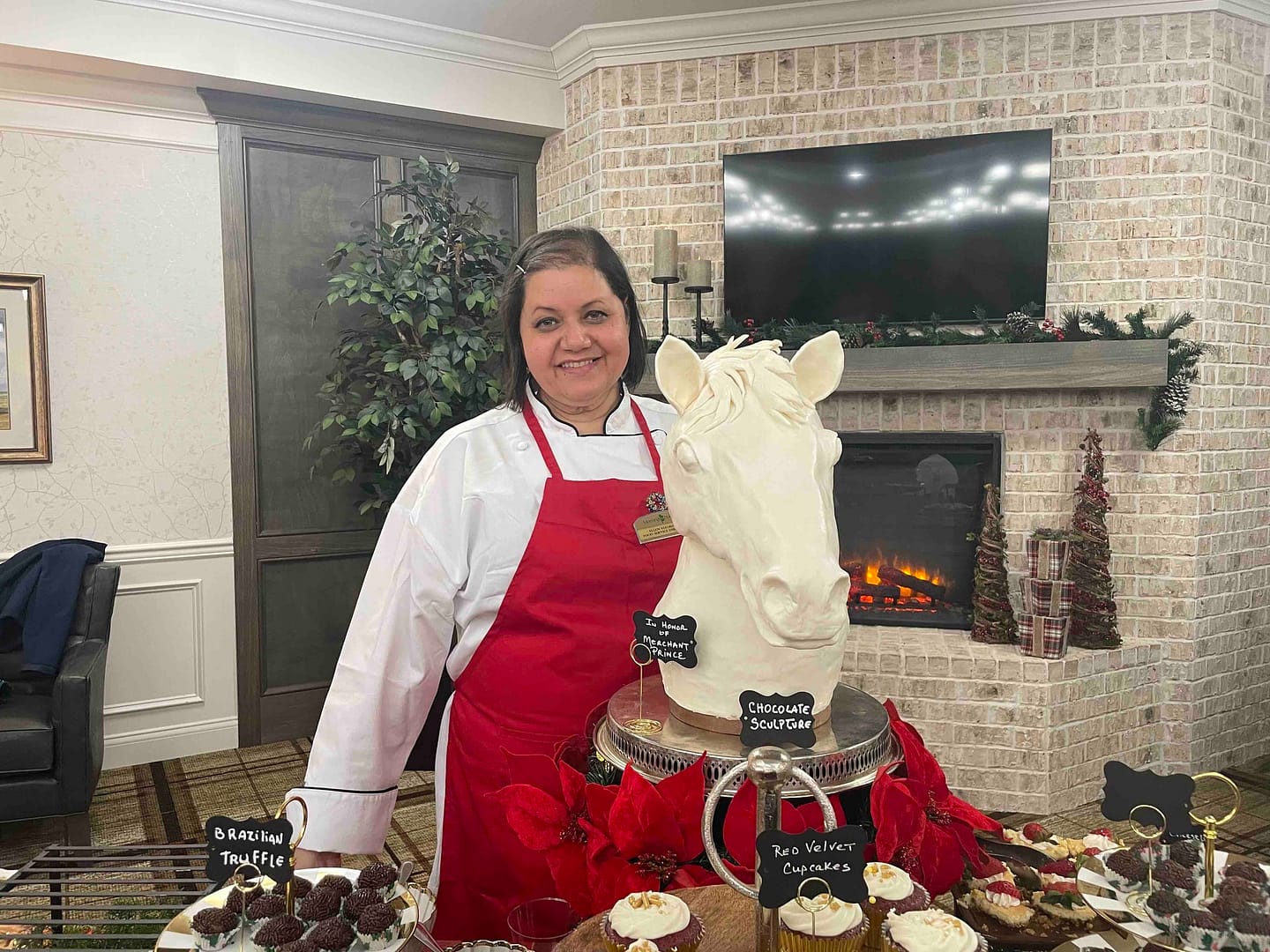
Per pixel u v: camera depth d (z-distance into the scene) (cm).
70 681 283
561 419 135
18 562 320
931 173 353
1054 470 352
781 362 92
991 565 345
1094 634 339
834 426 372
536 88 411
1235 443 353
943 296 358
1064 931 90
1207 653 349
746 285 377
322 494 394
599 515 124
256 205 378
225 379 379
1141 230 345
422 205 364
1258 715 366
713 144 383
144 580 366
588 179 402
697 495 87
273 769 357
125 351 361
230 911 88
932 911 78
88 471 358
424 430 367
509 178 432
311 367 390
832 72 368
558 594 123
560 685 121
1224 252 345
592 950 77
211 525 379
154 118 361
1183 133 340
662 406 144
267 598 387
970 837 90
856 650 335
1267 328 361
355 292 352
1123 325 347
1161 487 345
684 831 82
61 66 335
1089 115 346
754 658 90
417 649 126
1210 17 336
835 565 79
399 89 382
